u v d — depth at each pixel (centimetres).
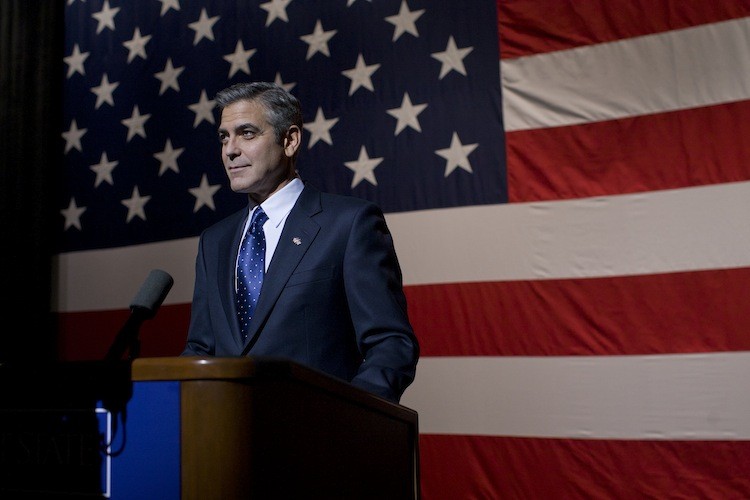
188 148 402
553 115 323
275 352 146
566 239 314
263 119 165
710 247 292
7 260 418
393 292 154
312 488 96
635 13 315
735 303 286
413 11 359
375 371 135
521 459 308
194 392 86
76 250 422
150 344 388
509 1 339
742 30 298
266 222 166
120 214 414
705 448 283
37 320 412
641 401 294
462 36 346
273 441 89
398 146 350
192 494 84
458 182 336
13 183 425
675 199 299
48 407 95
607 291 305
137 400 89
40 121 432
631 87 312
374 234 158
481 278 325
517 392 313
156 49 421
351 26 371
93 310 411
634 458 292
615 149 311
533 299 316
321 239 157
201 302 170
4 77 435
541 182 321
